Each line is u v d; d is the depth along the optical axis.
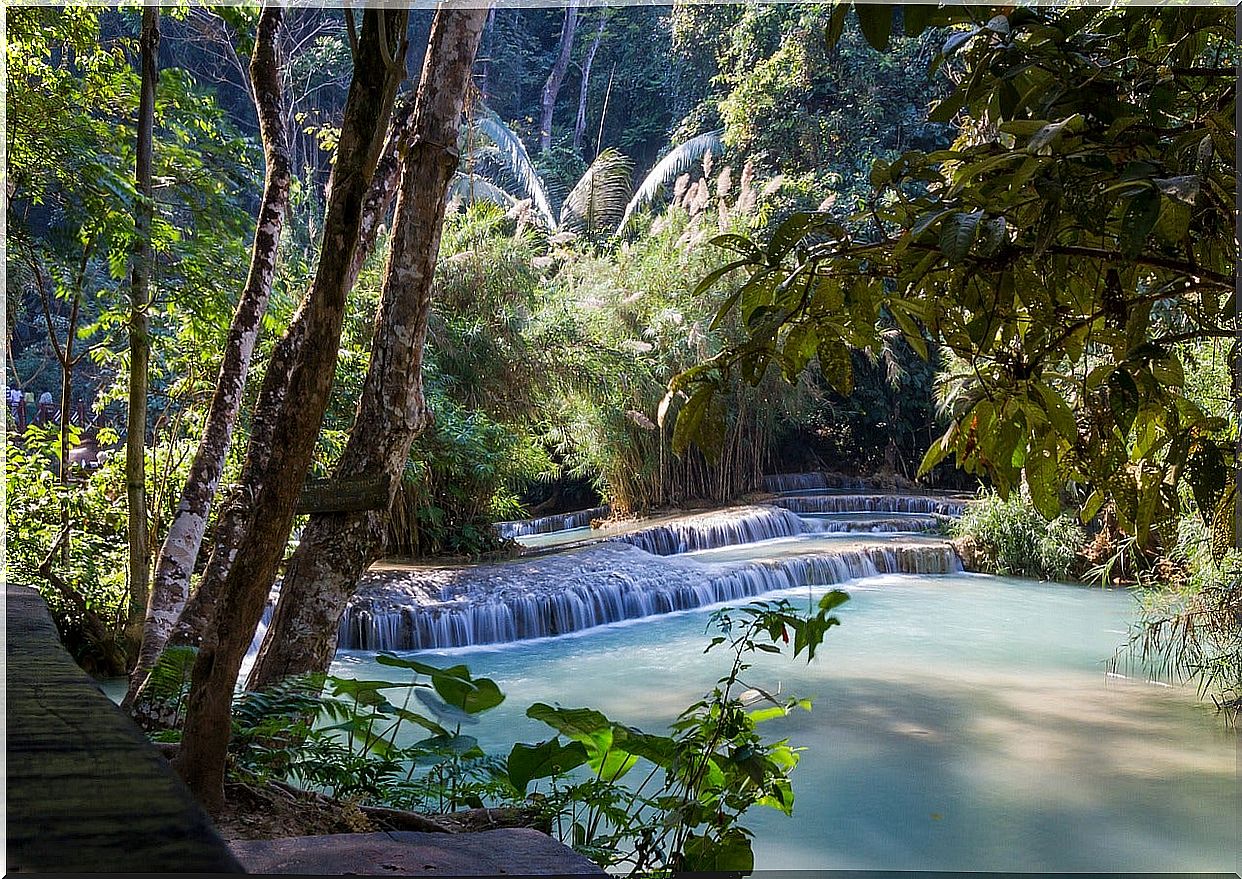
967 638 8.57
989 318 1.20
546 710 2.47
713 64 20.91
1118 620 9.22
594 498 17.27
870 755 5.67
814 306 1.24
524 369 11.91
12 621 1.12
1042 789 5.12
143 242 5.73
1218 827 4.57
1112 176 1.04
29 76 6.30
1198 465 1.20
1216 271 1.25
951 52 1.27
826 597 2.43
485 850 1.88
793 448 17.88
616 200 17.84
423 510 10.48
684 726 2.53
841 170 16.62
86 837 0.42
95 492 7.60
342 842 1.92
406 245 3.96
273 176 4.63
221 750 2.10
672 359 13.73
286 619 3.77
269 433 4.09
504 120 24.23
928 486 17.23
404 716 2.85
